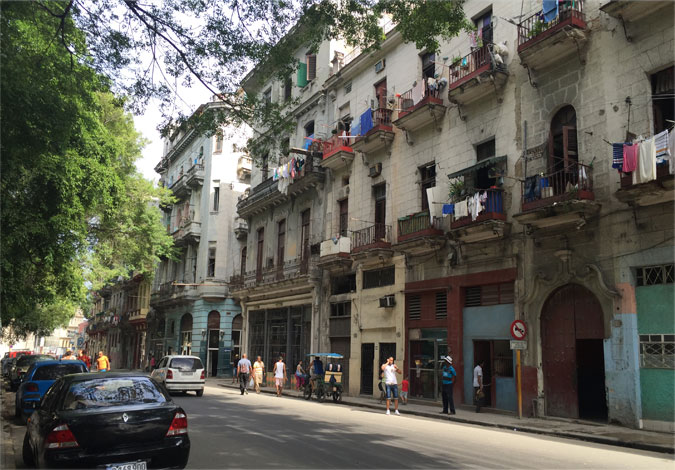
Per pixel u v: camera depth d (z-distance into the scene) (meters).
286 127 12.40
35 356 25.95
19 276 12.48
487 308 16.89
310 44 11.95
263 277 30.86
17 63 8.88
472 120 18.23
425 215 19.03
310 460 8.26
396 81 22.28
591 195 13.54
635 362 12.45
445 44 19.77
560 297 14.71
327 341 24.80
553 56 15.16
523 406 15.08
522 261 15.76
